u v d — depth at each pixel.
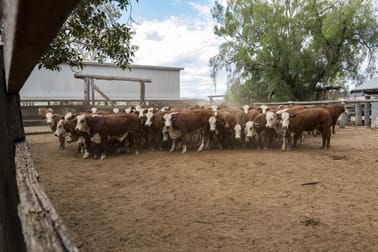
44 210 1.05
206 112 9.38
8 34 0.76
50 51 6.22
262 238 3.40
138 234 3.54
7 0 0.61
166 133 9.35
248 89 23.92
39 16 0.54
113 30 6.51
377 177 5.90
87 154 8.42
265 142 9.48
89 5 5.11
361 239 3.33
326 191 5.06
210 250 3.15
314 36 22.66
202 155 8.48
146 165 7.30
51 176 6.30
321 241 3.30
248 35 22.80
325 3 22.20
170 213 4.19
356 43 22.30
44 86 22.12
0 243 1.40
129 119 8.60
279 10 22.38
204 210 4.28
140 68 26.62
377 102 15.69
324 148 9.34
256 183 5.61
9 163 1.58
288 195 4.88
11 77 1.25
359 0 21.27
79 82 23.44
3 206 1.46
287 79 22.86
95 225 3.80
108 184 5.68
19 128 1.79
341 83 23.81
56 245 0.81
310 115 9.05
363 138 11.51
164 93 28.09
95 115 8.43
